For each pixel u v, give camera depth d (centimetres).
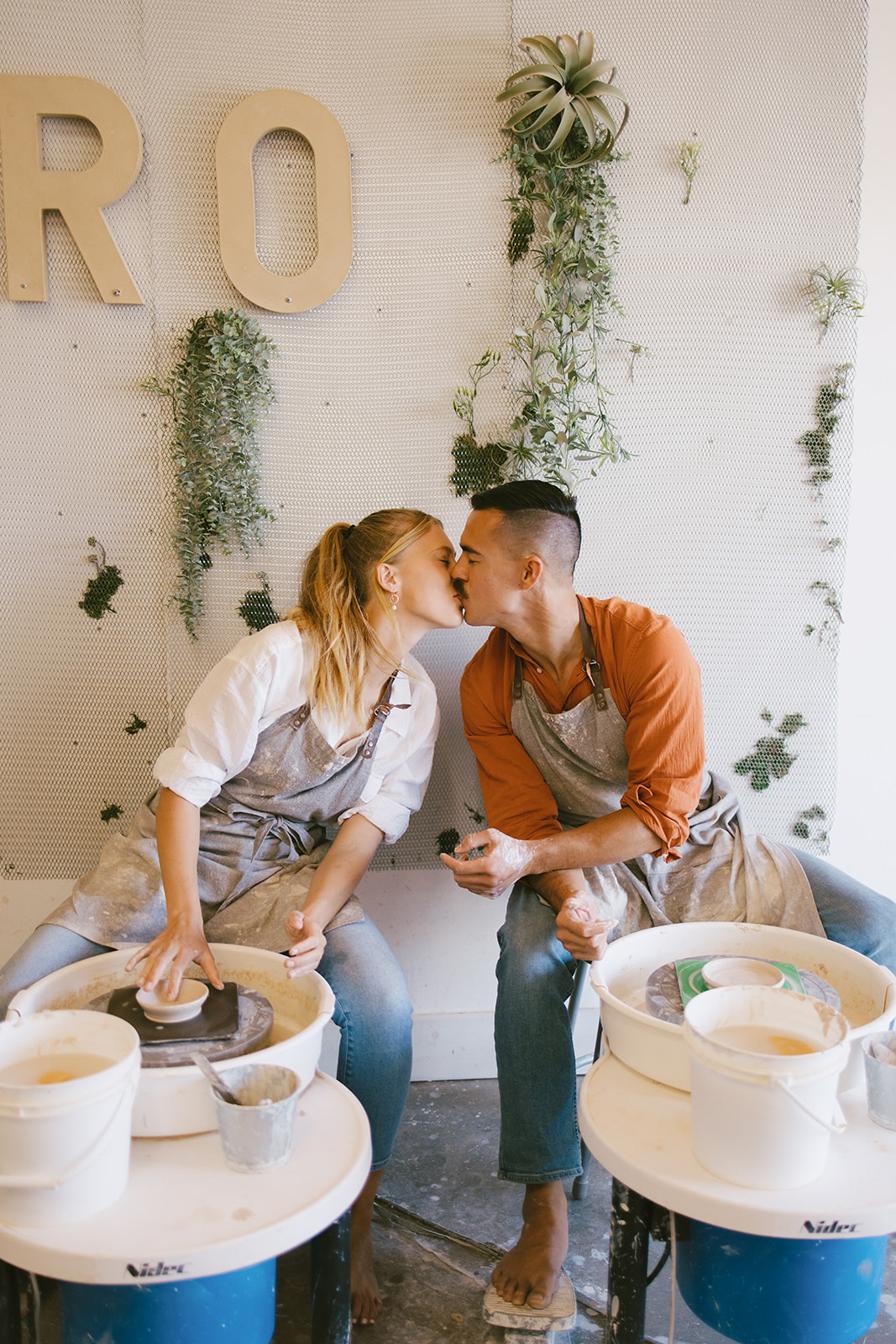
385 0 184
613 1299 109
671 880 173
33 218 181
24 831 197
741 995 107
